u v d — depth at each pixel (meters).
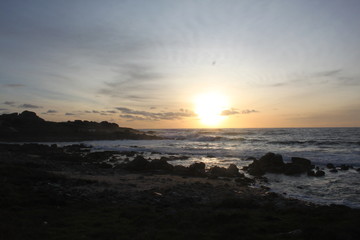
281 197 18.53
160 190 18.58
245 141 73.12
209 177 26.47
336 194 19.77
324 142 62.22
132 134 99.00
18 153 40.00
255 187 22.34
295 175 27.94
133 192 17.56
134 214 12.02
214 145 63.28
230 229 10.07
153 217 11.77
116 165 33.91
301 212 13.09
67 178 21.03
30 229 9.30
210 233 9.64
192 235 9.24
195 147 58.34
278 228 10.38
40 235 8.86
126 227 10.29
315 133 111.75
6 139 76.44
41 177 19.78
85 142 80.94
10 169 20.38
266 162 31.95
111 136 94.12
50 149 51.66
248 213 12.79
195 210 13.02
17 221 10.06
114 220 11.15
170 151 51.62
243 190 20.70
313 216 12.39
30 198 13.73
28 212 11.64
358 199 18.27
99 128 106.69
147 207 13.51
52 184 18.12
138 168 30.80
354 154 40.97
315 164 33.97
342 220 11.50
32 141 77.69
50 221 10.73
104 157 43.06
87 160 38.66
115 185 20.06
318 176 27.03
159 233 9.48
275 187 22.41
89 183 20.14
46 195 14.52
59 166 30.59
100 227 10.26
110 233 9.39
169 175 27.89
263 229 10.12
